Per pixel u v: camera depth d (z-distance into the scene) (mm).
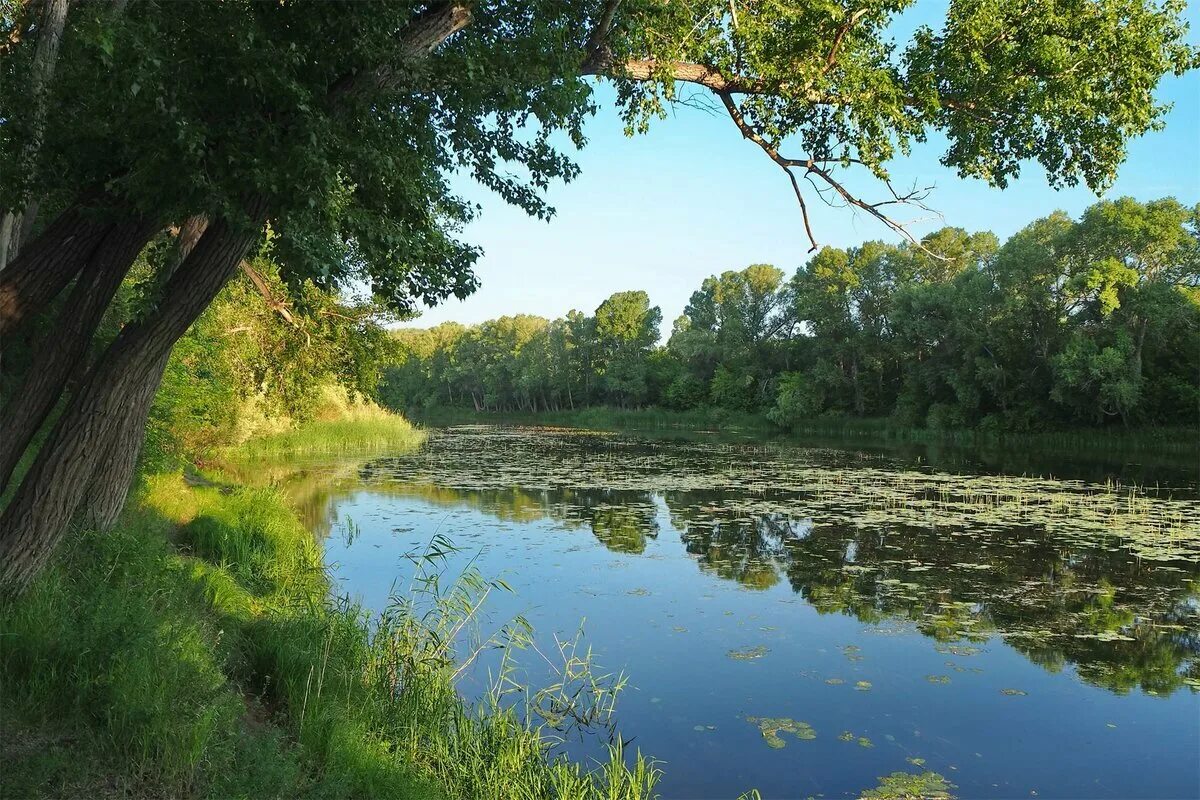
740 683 6730
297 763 4301
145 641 4305
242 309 14180
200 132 3799
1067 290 37281
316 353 14180
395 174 4480
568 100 5816
